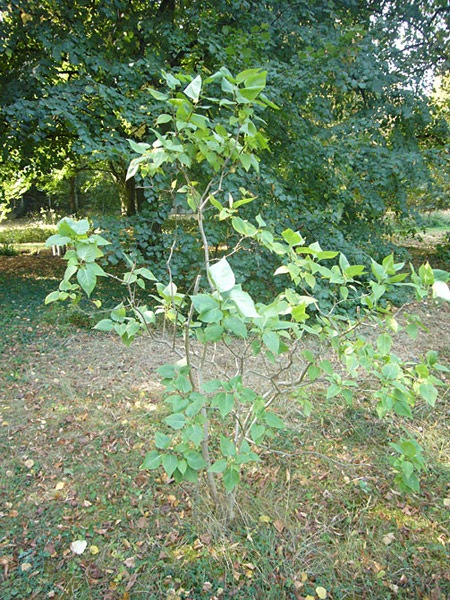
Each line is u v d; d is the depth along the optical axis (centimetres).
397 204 651
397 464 194
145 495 257
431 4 683
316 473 277
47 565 212
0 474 274
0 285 760
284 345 160
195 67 543
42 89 483
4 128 546
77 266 140
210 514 236
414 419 338
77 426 328
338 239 546
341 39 503
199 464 176
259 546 222
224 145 184
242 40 477
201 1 529
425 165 668
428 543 226
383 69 600
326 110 557
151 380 409
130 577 205
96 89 463
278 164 570
